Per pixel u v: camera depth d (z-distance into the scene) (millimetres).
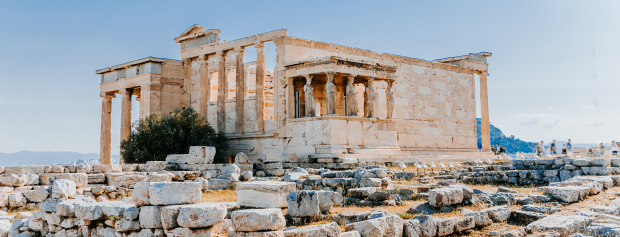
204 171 25875
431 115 46812
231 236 11180
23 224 15438
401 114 44219
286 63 36562
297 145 35750
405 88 44969
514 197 16906
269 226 11031
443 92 48250
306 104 35594
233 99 41969
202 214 11633
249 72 47156
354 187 20422
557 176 24375
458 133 49188
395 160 34781
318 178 22469
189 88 45469
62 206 14234
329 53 40375
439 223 12984
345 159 32344
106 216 13469
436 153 46188
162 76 44312
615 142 46344
